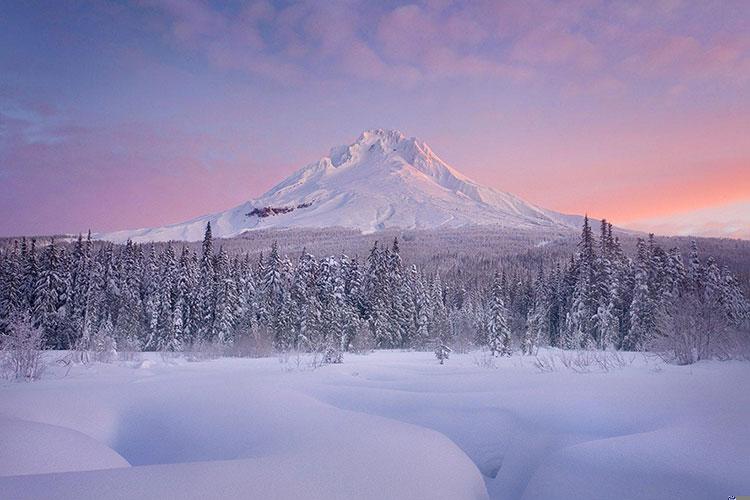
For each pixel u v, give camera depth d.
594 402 9.81
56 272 47.81
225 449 7.82
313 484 5.04
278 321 46.47
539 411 9.56
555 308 63.03
